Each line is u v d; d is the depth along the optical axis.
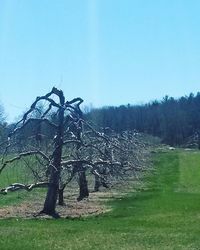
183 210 27.97
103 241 17.89
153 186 45.34
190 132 139.38
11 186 26.11
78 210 28.83
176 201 32.66
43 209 27.08
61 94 27.41
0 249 16.36
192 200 33.12
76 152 29.09
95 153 32.09
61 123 27.31
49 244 17.27
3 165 25.97
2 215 26.34
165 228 21.03
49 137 29.33
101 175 33.03
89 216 26.11
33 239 18.17
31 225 21.86
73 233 19.59
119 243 17.53
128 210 28.59
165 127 137.12
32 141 27.34
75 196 36.78
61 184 30.80
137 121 129.75
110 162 29.88
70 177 30.52
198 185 47.06
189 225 21.89
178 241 17.92
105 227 21.39
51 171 27.06
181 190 42.25
